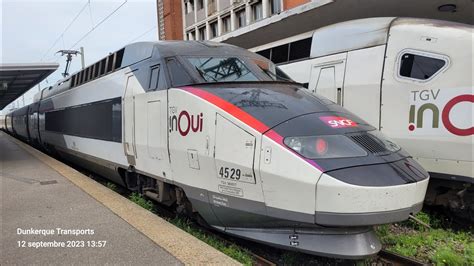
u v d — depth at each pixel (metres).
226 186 4.68
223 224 5.07
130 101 7.00
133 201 6.79
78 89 11.18
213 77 5.55
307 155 4.04
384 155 4.29
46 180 8.66
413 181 4.14
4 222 5.47
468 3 9.80
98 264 3.94
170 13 32.81
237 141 4.52
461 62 6.05
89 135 9.88
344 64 7.68
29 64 14.80
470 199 6.28
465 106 5.95
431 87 6.34
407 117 6.62
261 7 23.56
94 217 5.53
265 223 4.49
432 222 6.58
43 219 5.54
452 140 6.07
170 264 3.87
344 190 3.83
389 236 5.64
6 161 12.73
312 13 11.35
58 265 3.96
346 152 4.11
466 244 5.41
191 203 5.36
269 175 4.20
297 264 4.75
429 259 4.99
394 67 6.84
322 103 4.96
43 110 17.75
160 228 4.96
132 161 7.04
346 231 4.16
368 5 10.47
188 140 5.20
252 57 6.26
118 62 8.03
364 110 7.26
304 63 8.63
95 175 11.63
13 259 4.15
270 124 4.36
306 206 4.01
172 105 5.57
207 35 29.11
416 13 10.80
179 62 5.80
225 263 3.86
